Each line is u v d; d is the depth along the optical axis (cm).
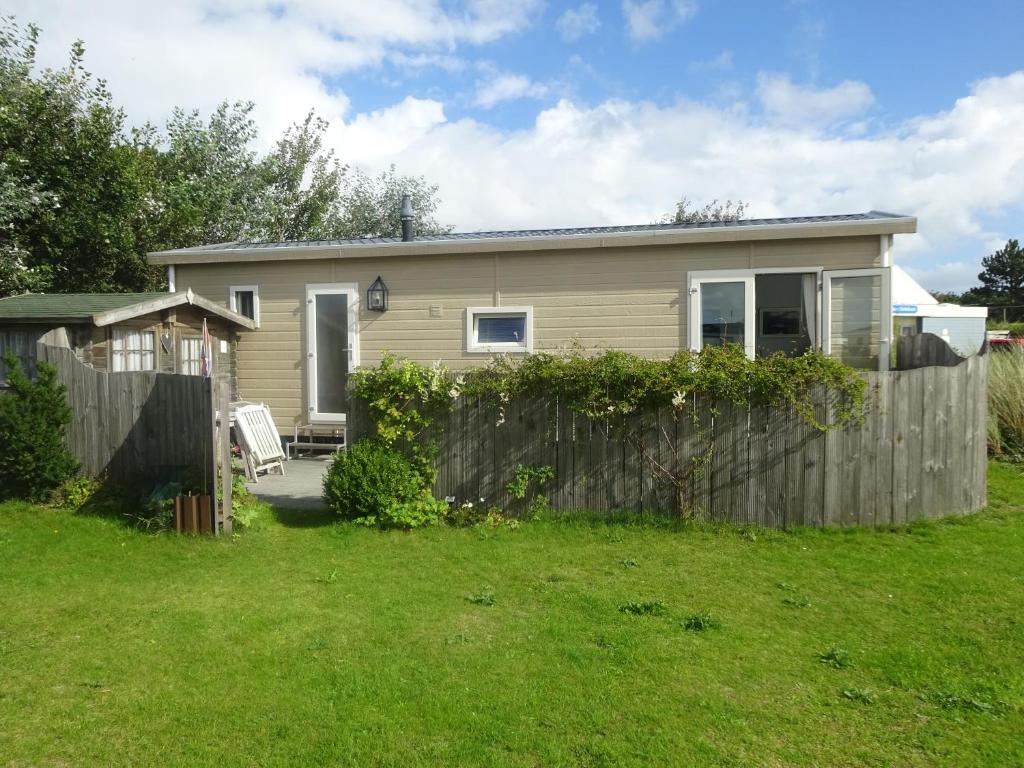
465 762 313
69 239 1480
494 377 714
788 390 655
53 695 371
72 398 776
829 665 405
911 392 672
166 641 438
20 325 869
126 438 754
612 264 1010
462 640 438
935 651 423
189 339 1032
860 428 666
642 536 659
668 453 689
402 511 688
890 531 659
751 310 970
